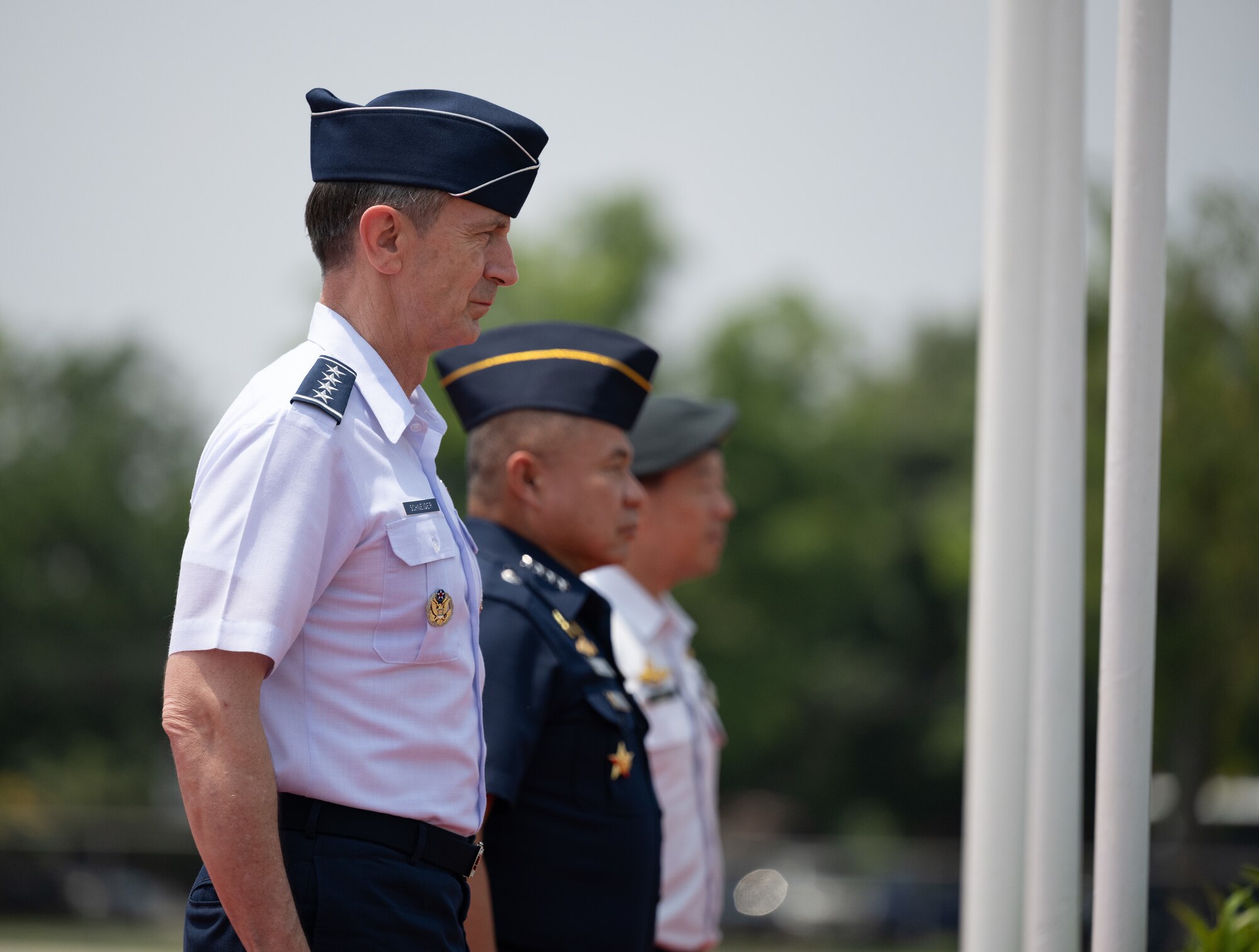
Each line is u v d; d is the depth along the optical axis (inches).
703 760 332.2
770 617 2362.2
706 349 2564.0
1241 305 1264.8
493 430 258.2
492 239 178.7
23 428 2600.9
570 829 225.3
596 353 258.5
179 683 153.0
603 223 2586.1
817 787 2453.2
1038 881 250.5
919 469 2679.6
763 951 1494.8
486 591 234.7
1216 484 1298.0
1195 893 1068.5
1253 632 1390.3
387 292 174.7
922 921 1485.0
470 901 195.6
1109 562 223.8
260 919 149.2
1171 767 1544.0
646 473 336.8
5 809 2383.1
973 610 292.8
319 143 178.5
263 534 155.9
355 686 163.3
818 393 2591.0
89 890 1689.2
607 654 250.5
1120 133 226.2
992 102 282.4
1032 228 275.9
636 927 230.8
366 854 162.2
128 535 2559.1
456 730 169.8
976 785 285.9
